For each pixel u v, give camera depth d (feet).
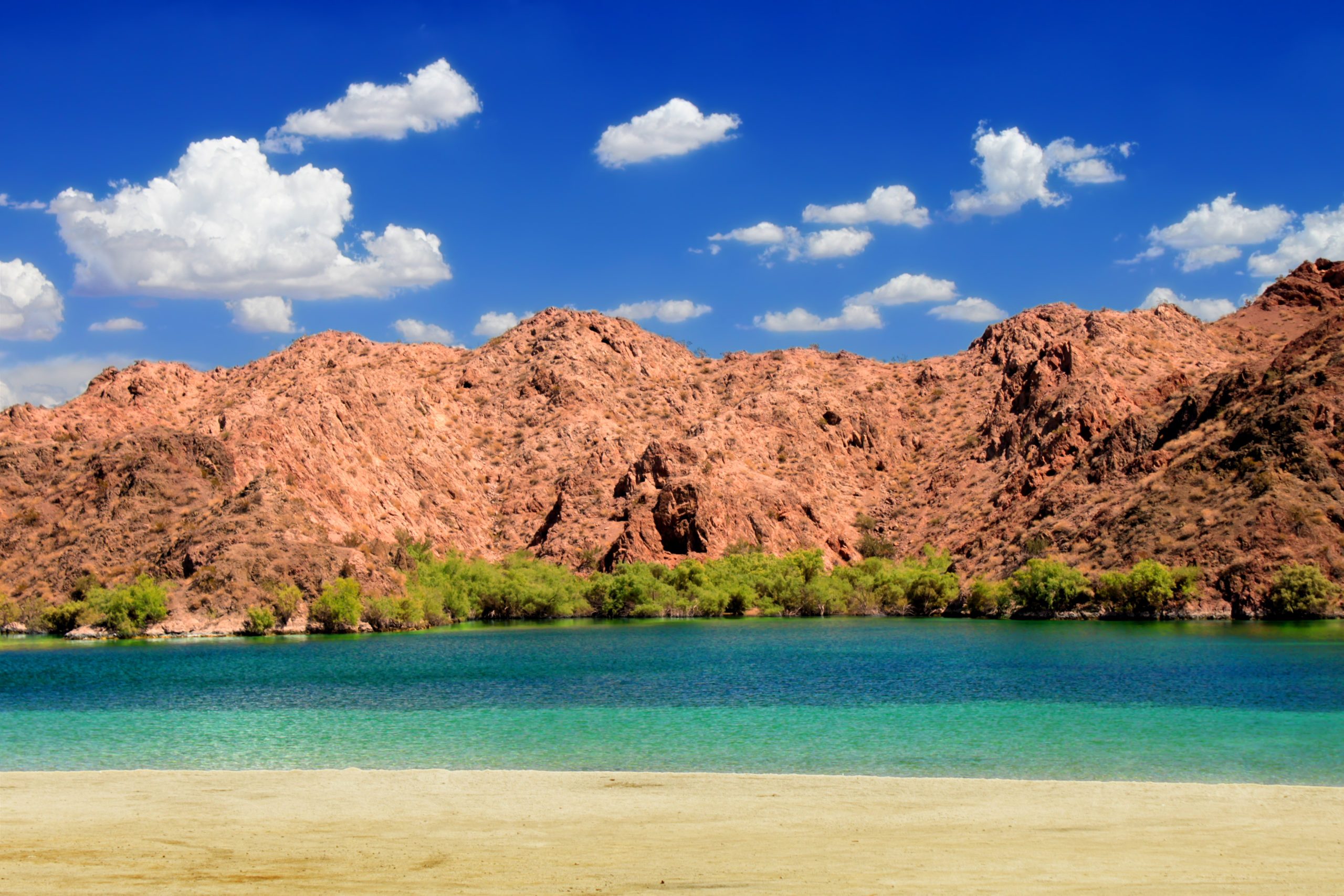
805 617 453.17
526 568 490.90
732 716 156.66
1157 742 129.80
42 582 389.60
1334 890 62.85
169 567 376.89
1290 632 293.84
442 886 64.39
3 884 64.80
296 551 385.09
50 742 140.67
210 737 143.43
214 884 64.80
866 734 138.92
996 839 78.23
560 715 159.63
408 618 381.60
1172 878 66.08
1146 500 403.13
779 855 73.26
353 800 94.58
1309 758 118.93
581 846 76.33
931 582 444.14
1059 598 385.09
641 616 453.17
